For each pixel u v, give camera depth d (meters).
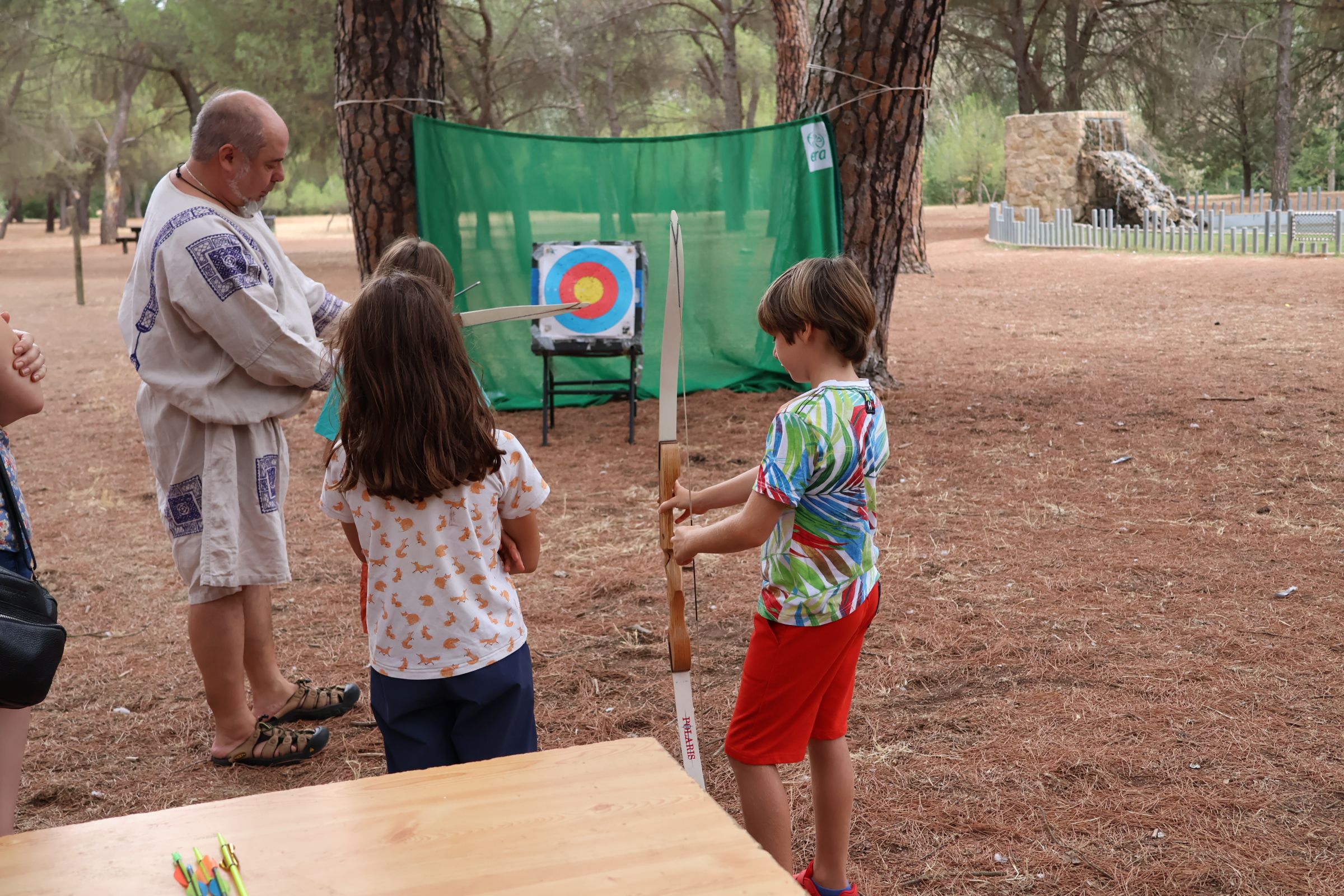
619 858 1.53
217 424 3.20
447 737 2.41
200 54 21.03
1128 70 27.70
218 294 3.06
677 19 25.81
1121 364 9.86
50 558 5.70
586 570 5.20
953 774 3.19
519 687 2.41
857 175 8.36
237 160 3.19
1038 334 11.94
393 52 7.76
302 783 3.35
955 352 10.95
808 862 2.78
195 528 3.26
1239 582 4.64
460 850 1.56
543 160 8.33
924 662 3.99
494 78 20.94
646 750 1.85
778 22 17.45
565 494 6.48
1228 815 2.91
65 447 8.45
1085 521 5.58
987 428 7.67
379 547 2.34
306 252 30.23
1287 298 13.53
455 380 2.26
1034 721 3.49
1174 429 7.39
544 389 7.76
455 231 8.17
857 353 2.40
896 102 8.21
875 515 2.43
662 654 4.22
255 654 3.68
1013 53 27.77
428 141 7.92
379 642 2.38
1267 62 30.47
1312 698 3.56
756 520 2.27
